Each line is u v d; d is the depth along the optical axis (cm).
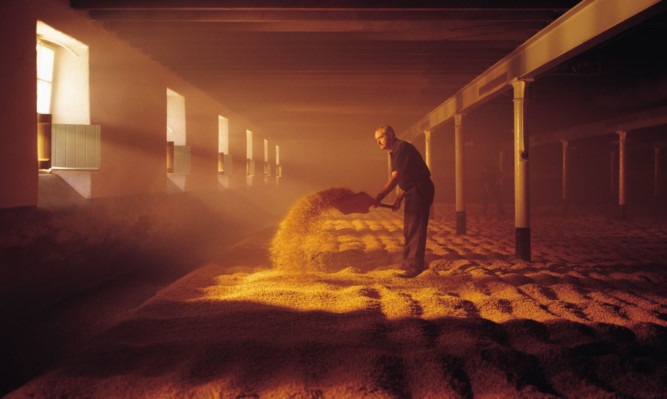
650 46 705
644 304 408
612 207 1902
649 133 1681
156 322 341
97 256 567
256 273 540
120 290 507
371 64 758
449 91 959
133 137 679
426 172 518
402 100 1052
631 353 287
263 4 529
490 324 334
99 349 289
